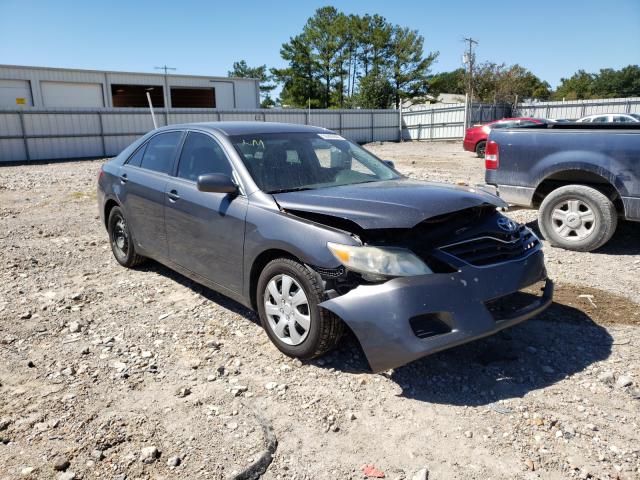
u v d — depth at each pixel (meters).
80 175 16.31
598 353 3.64
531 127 6.55
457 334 3.01
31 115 25.34
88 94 32.66
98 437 2.75
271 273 3.54
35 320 4.29
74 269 5.70
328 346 3.34
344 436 2.78
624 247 6.34
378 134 39.94
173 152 4.77
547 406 3.02
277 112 34.22
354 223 3.30
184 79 36.97
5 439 2.72
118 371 3.46
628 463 2.54
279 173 3.98
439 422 2.89
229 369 3.46
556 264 5.67
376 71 64.50
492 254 3.32
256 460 2.58
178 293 4.90
